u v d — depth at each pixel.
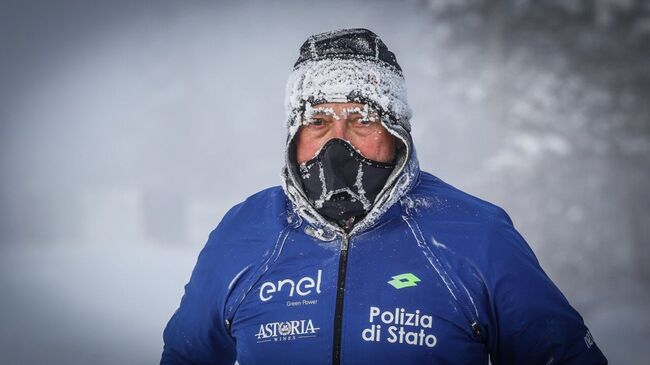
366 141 2.44
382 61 2.48
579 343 2.39
